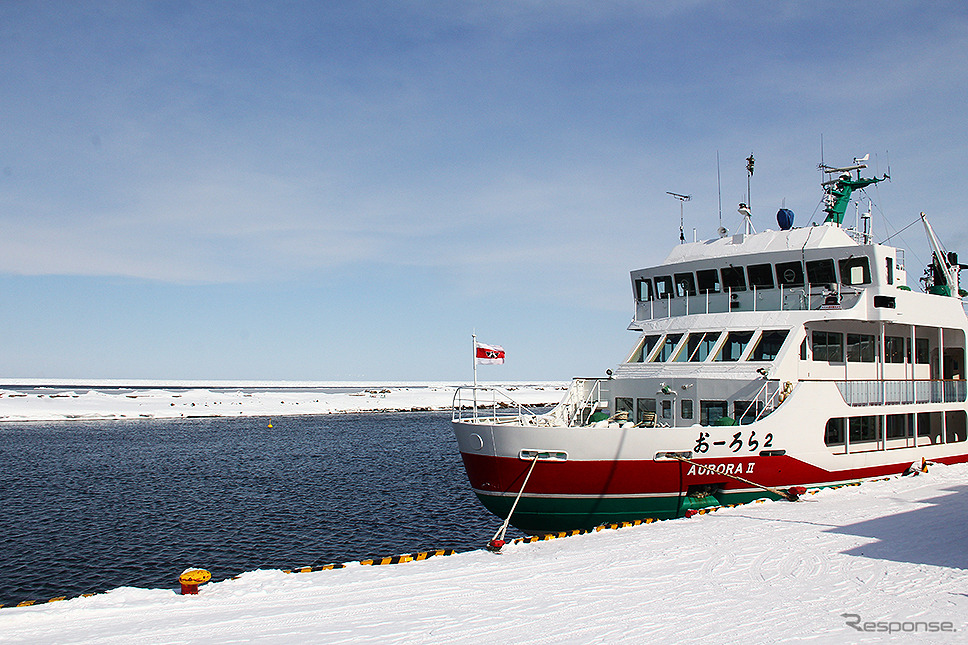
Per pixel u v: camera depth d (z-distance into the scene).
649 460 22.36
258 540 32.53
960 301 31.80
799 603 14.03
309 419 124.00
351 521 36.44
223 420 119.31
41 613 13.50
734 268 28.69
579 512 22.81
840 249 26.30
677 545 18.70
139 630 12.66
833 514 21.94
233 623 13.05
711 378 25.39
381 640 12.15
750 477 24.16
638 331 30.77
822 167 34.41
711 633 12.45
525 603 14.20
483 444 23.67
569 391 28.78
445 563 17.50
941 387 31.31
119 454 67.69
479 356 26.61
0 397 139.75
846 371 27.84
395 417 130.12
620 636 12.34
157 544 31.89
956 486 26.36
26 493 45.72
